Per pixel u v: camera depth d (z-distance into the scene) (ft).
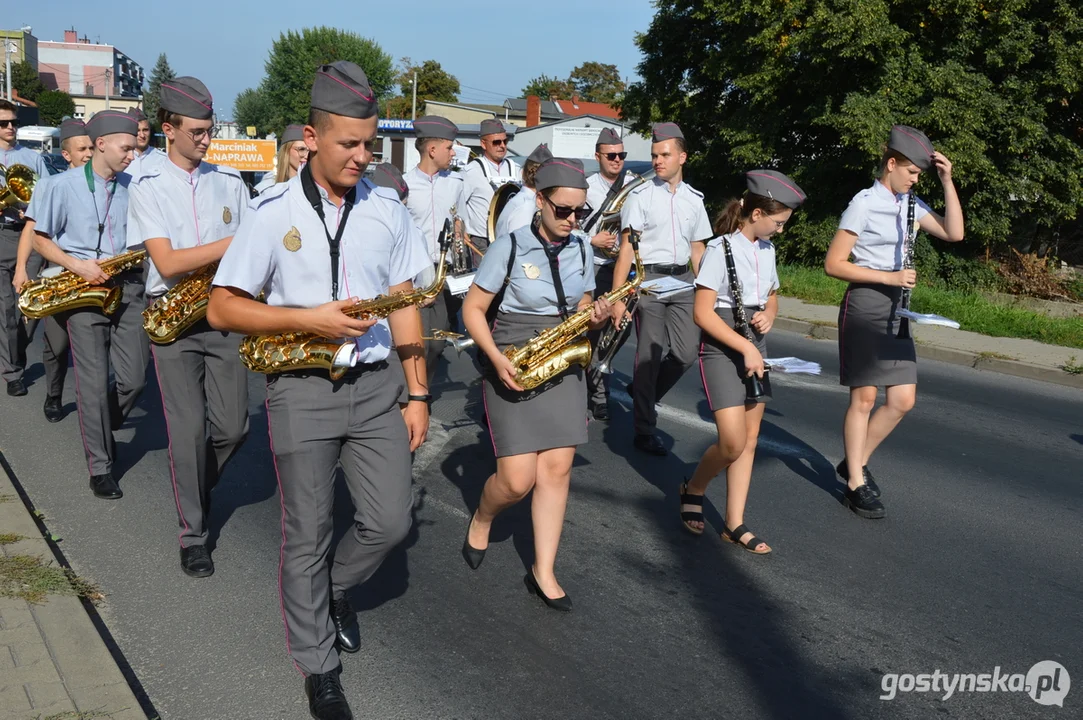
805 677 12.41
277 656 12.35
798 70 57.16
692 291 21.61
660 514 18.01
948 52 54.85
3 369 24.09
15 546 14.48
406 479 11.21
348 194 10.82
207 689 11.53
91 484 17.75
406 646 12.75
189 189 14.39
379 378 11.04
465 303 13.58
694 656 12.80
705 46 66.23
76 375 17.48
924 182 54.34
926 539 17.25
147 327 14.02
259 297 11.05
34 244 17.53
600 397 24.23
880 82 54.24
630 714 11.40
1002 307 44.57
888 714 11.62
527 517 17.48
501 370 12.87
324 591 11.09
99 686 10.92
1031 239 60.03
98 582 14.21
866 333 17.95
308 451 10.66
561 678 12.12
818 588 15.05
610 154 22.30
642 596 14.53
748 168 63.36
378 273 10.98
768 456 21.80
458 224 22.24
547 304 13.61
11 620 12.29
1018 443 24.20
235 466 19.63
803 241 60.34
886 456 22.45
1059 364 33.45
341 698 10.96
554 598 13.91
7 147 27.32
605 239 22.00
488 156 25.90
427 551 15.84
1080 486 20.71
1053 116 57.16
